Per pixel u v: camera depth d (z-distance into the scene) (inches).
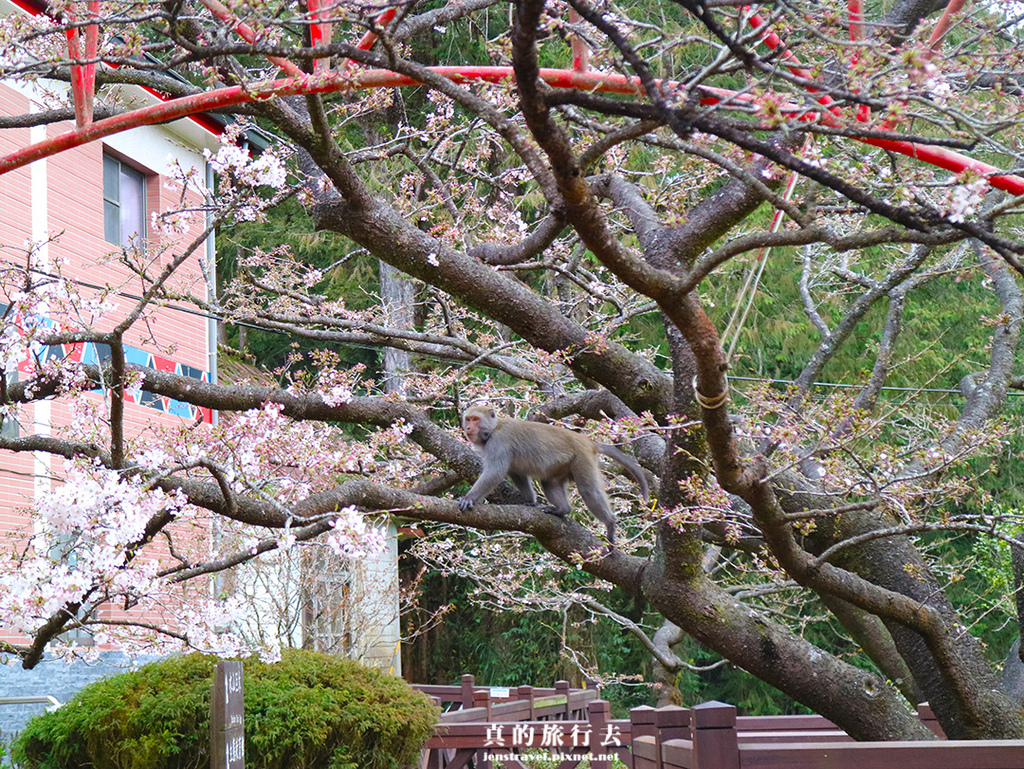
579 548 245.6
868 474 196.7
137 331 466.3
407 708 243.3
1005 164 280.8
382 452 309.4
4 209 407.8
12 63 170.4
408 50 231.1
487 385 369.7
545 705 353.1
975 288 653.3
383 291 654.5
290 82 163.6
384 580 495.8
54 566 159.5
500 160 486.0
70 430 224.1
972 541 598.2
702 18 127.2
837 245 137.3
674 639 432.5
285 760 226.2
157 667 245.1
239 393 244.1
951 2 153.3
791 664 232.2
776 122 125.5
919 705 268.1
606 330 293.4
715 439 179.9
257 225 748.0
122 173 493.4
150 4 166.9
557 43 494.6
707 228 228.1
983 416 291.6
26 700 342.6
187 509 201.2
